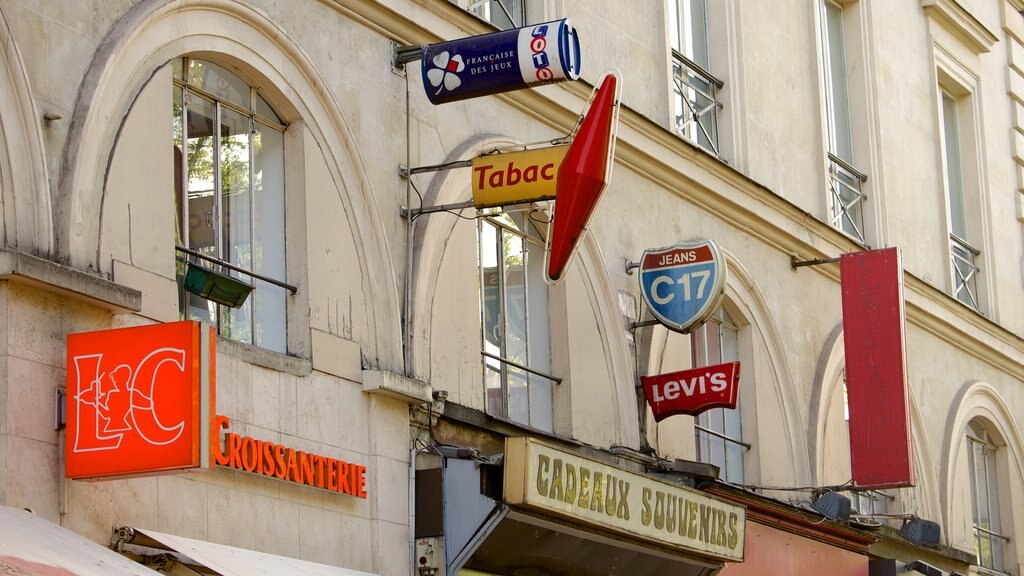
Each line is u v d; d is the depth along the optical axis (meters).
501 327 15.42
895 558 21.66
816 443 20.16
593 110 13.55
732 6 20.09
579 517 13.86
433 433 13.89
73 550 9.16
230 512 11.67
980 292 26.09
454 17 14.80
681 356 17.95
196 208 12.22
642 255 17.08
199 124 12.36
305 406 12.54
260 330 12.64
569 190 13.47
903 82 24.33
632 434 16.73
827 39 23.08
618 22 17.83
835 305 21.42
